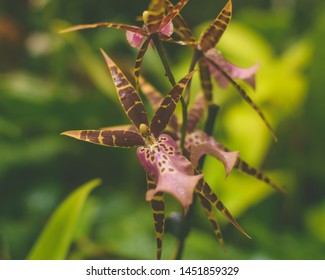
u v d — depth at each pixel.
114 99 0.97
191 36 0.41
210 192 0.37
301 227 0.96
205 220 0.88
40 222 0.95
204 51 0.42
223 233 0.89
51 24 1.16
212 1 1.45
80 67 1.16
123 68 1.06
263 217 0.93
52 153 1.05
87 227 0.77
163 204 0.37
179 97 0.37
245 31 1.03
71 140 1.06
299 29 1.36
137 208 0.94
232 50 1.01
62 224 0.55
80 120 1.04
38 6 1.19
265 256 0.79
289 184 0.93
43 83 1.09
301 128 0.97
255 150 0.88
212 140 0.43
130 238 0.82
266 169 0.99
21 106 1.00
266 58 1.00
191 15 1.45
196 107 0.44
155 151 0.37
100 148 1.05
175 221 0.45
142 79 0.45
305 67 1.01
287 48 1.22
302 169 0.97
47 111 1.02
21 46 1.26
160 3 0.35
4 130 0.97
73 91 1.07
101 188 1.01
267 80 0.96
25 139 1.09
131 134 0.37
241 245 0.89
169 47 1.34
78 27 0.36
